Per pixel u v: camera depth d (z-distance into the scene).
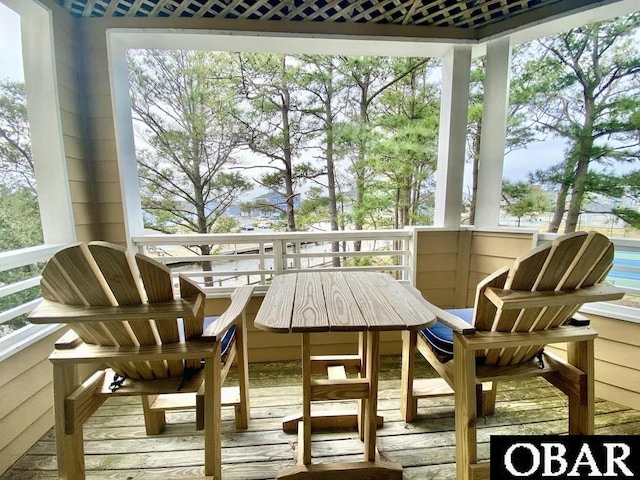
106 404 1.73
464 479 1.14
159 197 4.70
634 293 1.73
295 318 1.00
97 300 0.93
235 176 4.80
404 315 1.03
